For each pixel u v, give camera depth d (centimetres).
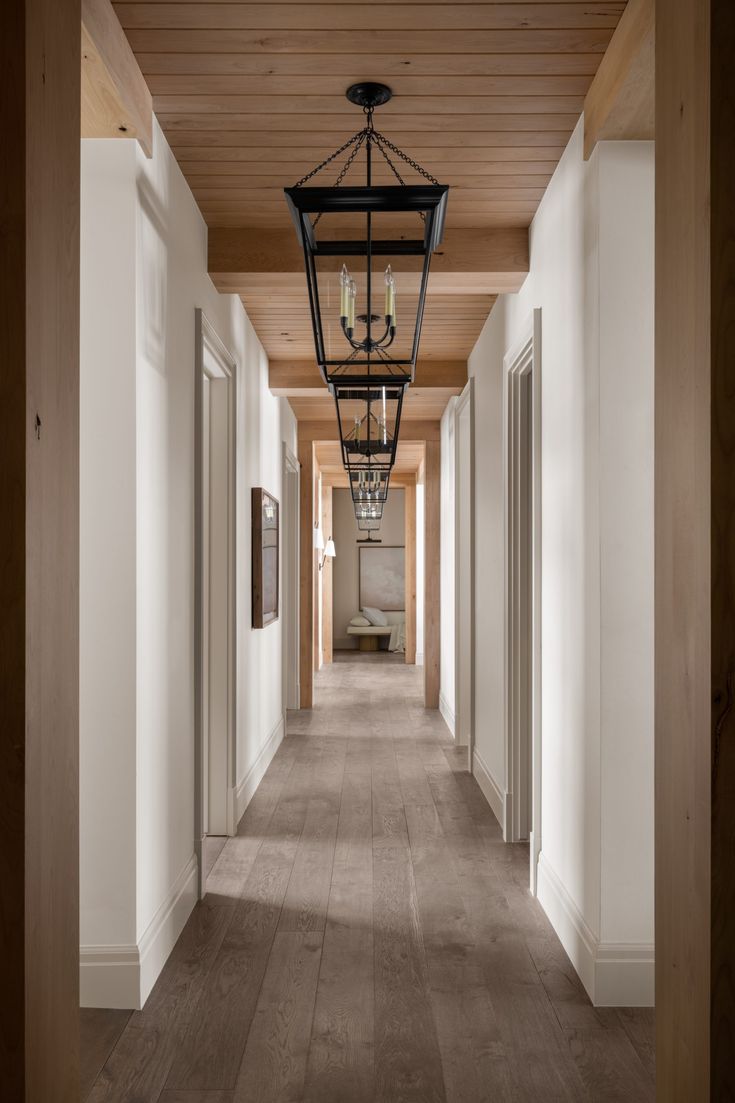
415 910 355
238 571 482
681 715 157
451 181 351
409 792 548
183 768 343
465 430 668
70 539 167
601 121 267
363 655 1498
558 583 336
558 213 336
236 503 471
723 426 142
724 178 141
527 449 453
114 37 239
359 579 1633
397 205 219
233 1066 239
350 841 447
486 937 329
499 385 485
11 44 142
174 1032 257
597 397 278
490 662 523
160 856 304
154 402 295
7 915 142
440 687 877
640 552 277
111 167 271
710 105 141
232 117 299
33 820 146
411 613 1330
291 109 294
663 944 167
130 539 271
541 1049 250
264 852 430
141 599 278
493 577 509
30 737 145
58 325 160
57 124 160
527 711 448
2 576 142
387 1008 273
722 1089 141
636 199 276
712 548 142
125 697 272
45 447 153
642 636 277
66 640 164
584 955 289
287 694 888
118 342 270
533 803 374
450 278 403
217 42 254
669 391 163
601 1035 258
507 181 351
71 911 167
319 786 563
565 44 257
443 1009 273
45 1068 152
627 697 277
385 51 260
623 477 277
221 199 368
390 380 333
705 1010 143
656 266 172
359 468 709
